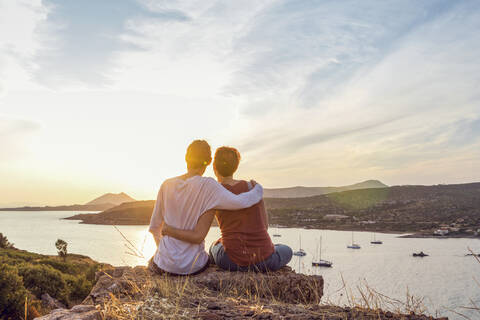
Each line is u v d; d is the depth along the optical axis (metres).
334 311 2.75
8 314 12.29
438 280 60.34
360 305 2.86
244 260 3.71
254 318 2.44
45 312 14.02
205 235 3.62
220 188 3.62
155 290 3.03
